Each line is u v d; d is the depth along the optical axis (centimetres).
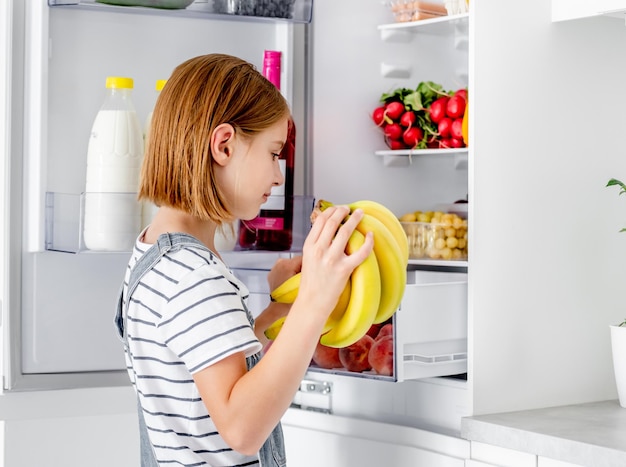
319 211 143
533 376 169
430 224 191
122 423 198
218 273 122
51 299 175
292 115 195
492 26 164
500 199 164
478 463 155
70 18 174
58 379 176
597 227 178
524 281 168
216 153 126
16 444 190
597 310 178
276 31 192
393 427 169
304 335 119
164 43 182
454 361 167
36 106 168
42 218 169
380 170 210
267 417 117
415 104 205
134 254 133
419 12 203
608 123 180
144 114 181
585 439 140
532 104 169
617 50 182
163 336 121
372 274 130
